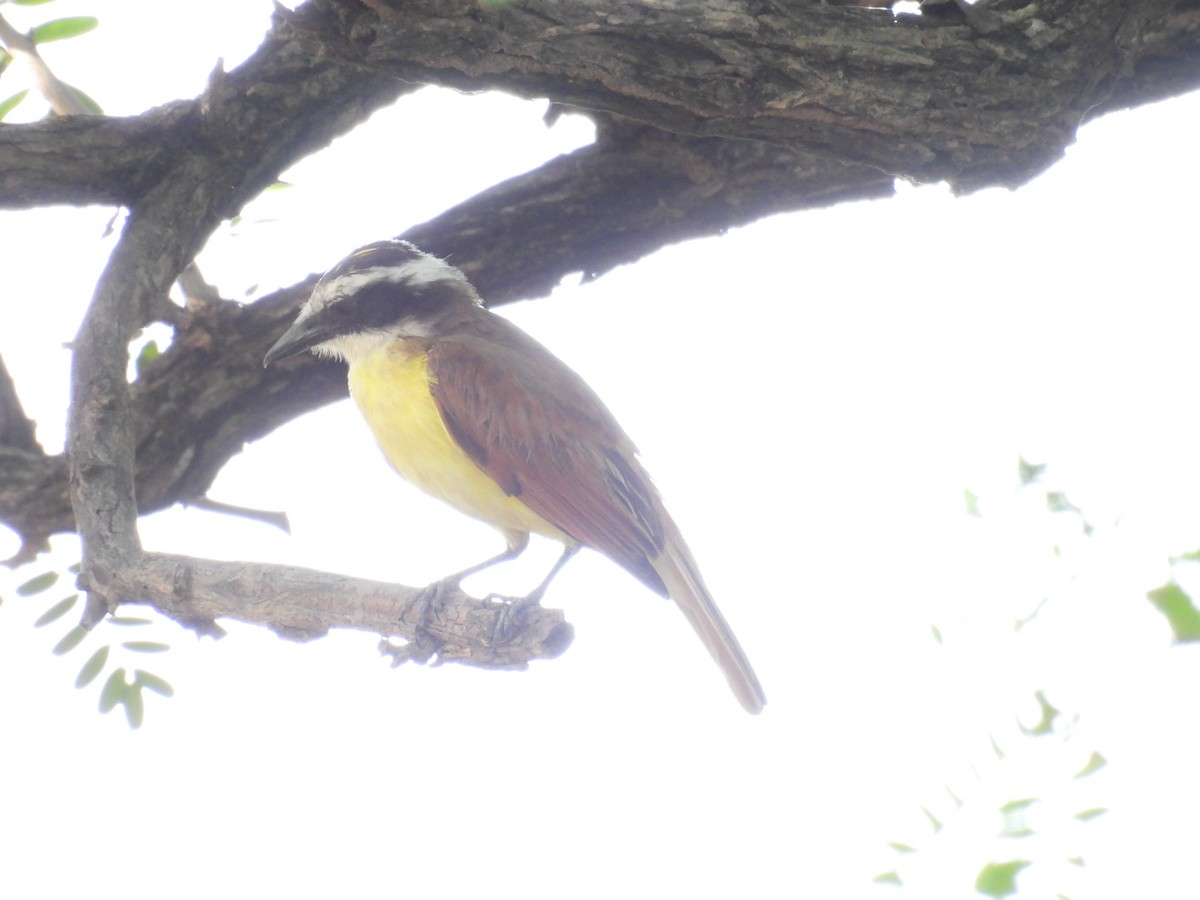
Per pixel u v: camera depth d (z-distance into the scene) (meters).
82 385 12.05
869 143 12.16
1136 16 12.48
